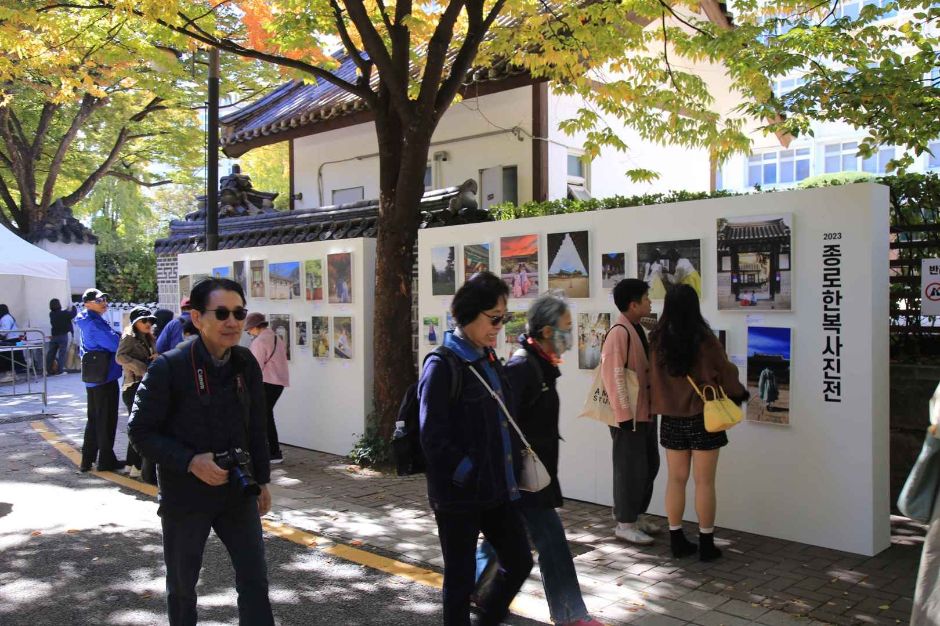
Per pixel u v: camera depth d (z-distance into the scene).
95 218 37.47
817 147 19.72
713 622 4.14
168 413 3.32
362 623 4.34
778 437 5.41
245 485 3.15
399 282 8.03
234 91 20.03
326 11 8.54
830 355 5.15
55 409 13.24
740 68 7.03
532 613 4.37
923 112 6.55
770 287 5.40
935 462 2.94
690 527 5.84
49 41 9.52
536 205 7.71
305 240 10.19
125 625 4.37
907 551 5.16
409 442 3.58
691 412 4.95
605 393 5.41
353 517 6.37
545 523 3.88
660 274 6.00
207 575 5.12
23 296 20.95
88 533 6.12
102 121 23.64
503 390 3.57
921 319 6.15
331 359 8.92
